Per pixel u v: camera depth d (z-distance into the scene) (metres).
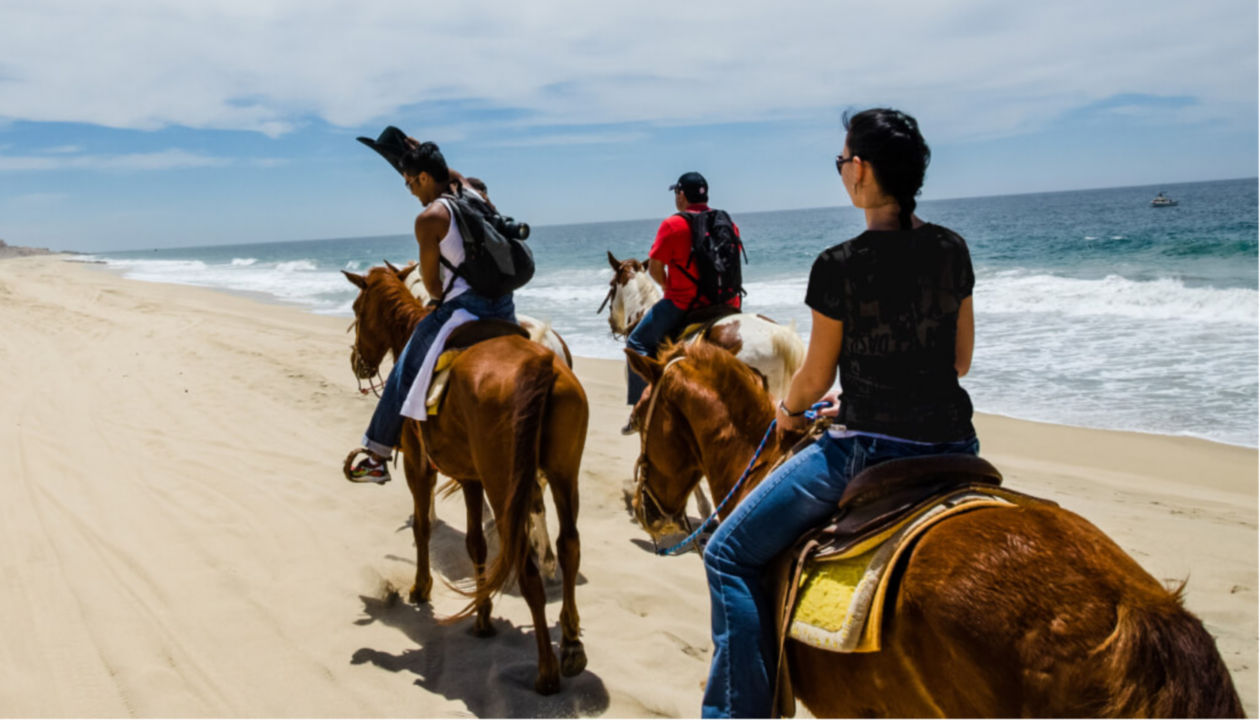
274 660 4.25
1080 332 13.98
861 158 2.02
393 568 5.46
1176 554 5.39
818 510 2.20
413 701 3.91
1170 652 1.45
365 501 6.67
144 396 10.35
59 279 35.59
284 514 6.32
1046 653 1.56
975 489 1.97
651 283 6.55
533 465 3.61
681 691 3.94
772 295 23.05
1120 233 39.75
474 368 3.91
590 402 10.58
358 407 9.81
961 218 73.56
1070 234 42.53
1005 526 1.78
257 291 32.69
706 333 5.20
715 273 5.37
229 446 8.16
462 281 4.33
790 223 95.62
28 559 5.37
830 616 1.99
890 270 2.00
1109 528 5.88
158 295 27.38
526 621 4.77
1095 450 8.01
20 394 10.38
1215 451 7.78
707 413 2.86
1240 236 32.59
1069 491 6.80
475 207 4.36
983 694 1.64
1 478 7.00
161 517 6.19
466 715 3.79
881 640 1.86
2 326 16.94
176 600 4.86
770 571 2.34
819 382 2.19
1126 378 10.73
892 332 2.01
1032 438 8.52
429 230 4.21
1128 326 14.16
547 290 28.17
